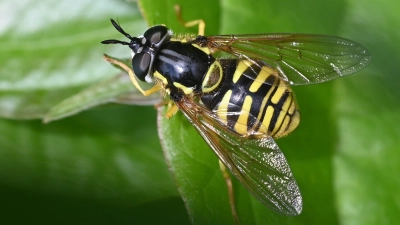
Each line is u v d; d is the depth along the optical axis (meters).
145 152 0.11
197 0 0.11
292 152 0.11
